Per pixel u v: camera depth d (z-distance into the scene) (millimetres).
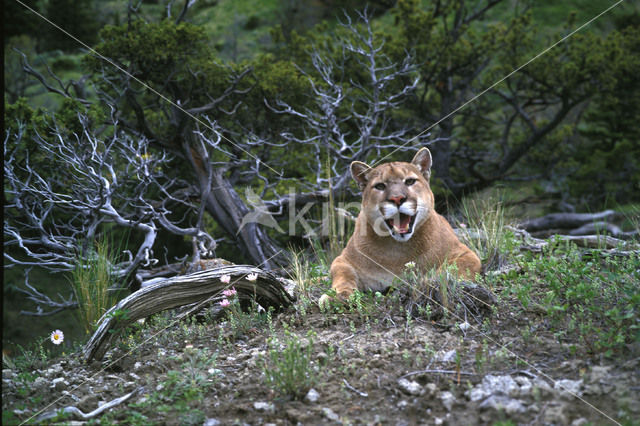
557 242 6035
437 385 3463
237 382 3744
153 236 8383
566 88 17203
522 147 18172
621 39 18047
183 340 4707
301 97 13328
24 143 9625
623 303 4277
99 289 6148
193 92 12461
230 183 11945
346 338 4242
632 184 19484
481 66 17766
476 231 6977
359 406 3312
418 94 19312
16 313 13234
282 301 5219
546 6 34719
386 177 5266
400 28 17062
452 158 18531
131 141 9594
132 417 3350
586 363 3566
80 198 8914
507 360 3691
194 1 12148
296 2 33281
